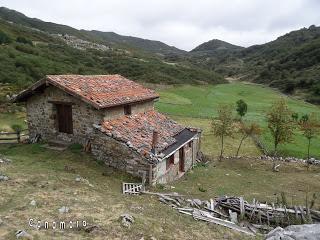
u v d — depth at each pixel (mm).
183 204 17188
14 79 53125
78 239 10477
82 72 80250
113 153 20078
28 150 21922
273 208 17906
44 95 22984
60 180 16141
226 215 17594
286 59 165125
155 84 92062
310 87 113375
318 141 43344
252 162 32812
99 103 20328
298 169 31297
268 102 76000
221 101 72188
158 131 23578
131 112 24531
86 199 14156
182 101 66000
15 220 11258
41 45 109938
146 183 19188
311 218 17641
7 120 36438
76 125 22016
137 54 172500
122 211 13430
